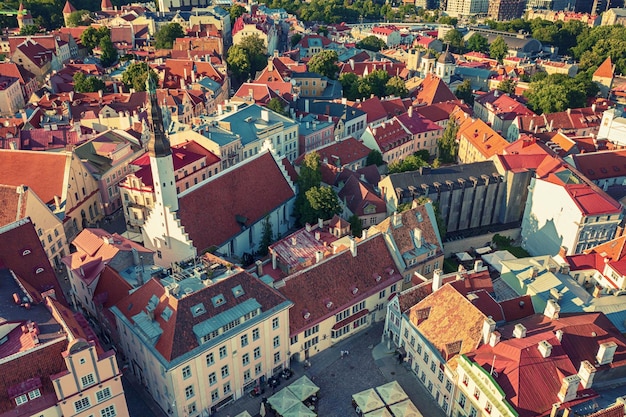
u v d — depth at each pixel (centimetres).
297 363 9800
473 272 9944
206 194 11944
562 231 13338
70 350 6975
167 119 18462
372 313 10725
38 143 15625
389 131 18562
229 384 8756
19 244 9444
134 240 13712
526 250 14675
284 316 9094
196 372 8119
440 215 13625
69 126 17300
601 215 12794
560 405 7319
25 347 7319
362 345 10244
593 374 7494
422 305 9425
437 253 11656
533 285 10056
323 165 15338
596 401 7525
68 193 13238
